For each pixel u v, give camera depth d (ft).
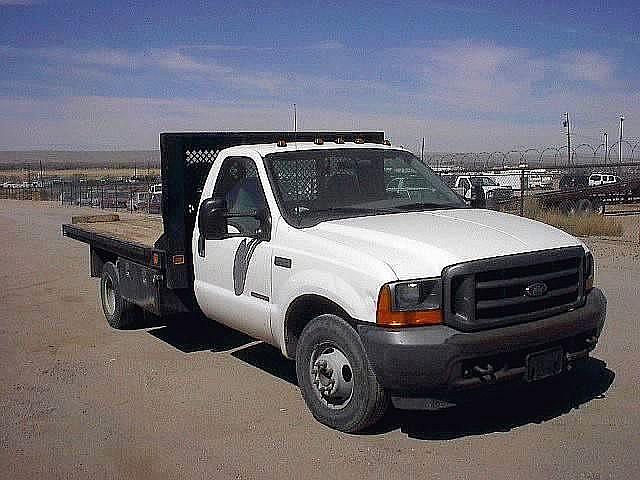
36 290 40.16
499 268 16.65
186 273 24.34
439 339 16.08
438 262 16.55
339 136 26.53
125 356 25.99
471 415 19.27
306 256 18.74
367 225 18.88
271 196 20.48
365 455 16.97
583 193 100.94
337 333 17.70
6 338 29.07
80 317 32.78
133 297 27.71
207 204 20.04
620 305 31.65
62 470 16.70
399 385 16.48
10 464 17.10
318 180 21.40
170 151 23.82
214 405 20.63
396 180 22.62
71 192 175.32
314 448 17.43
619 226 65.26
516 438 17.71
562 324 17.47
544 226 19.58
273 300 20.02
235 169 22.30
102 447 17.93
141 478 16.20
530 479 15.49
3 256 55.42
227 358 25.45
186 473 16.34
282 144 22.08
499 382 16.80
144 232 31.78
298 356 19.11
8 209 134.92
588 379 21.83
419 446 17.40
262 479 15.92
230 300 21.90
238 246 21.50
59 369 24.61
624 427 18.19
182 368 24.31
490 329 16.57
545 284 17.35
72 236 34.27
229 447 17.67
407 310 16.38
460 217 19.88
